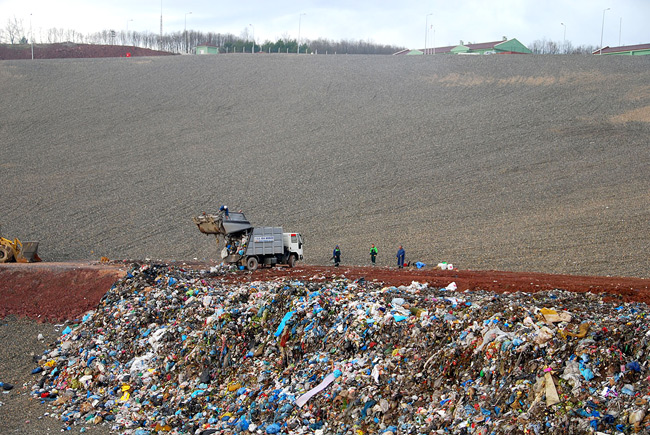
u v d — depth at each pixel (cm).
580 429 974
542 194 4138
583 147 5022
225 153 5391
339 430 1197
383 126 6006
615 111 5812
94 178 4750
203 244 3462
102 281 2203
